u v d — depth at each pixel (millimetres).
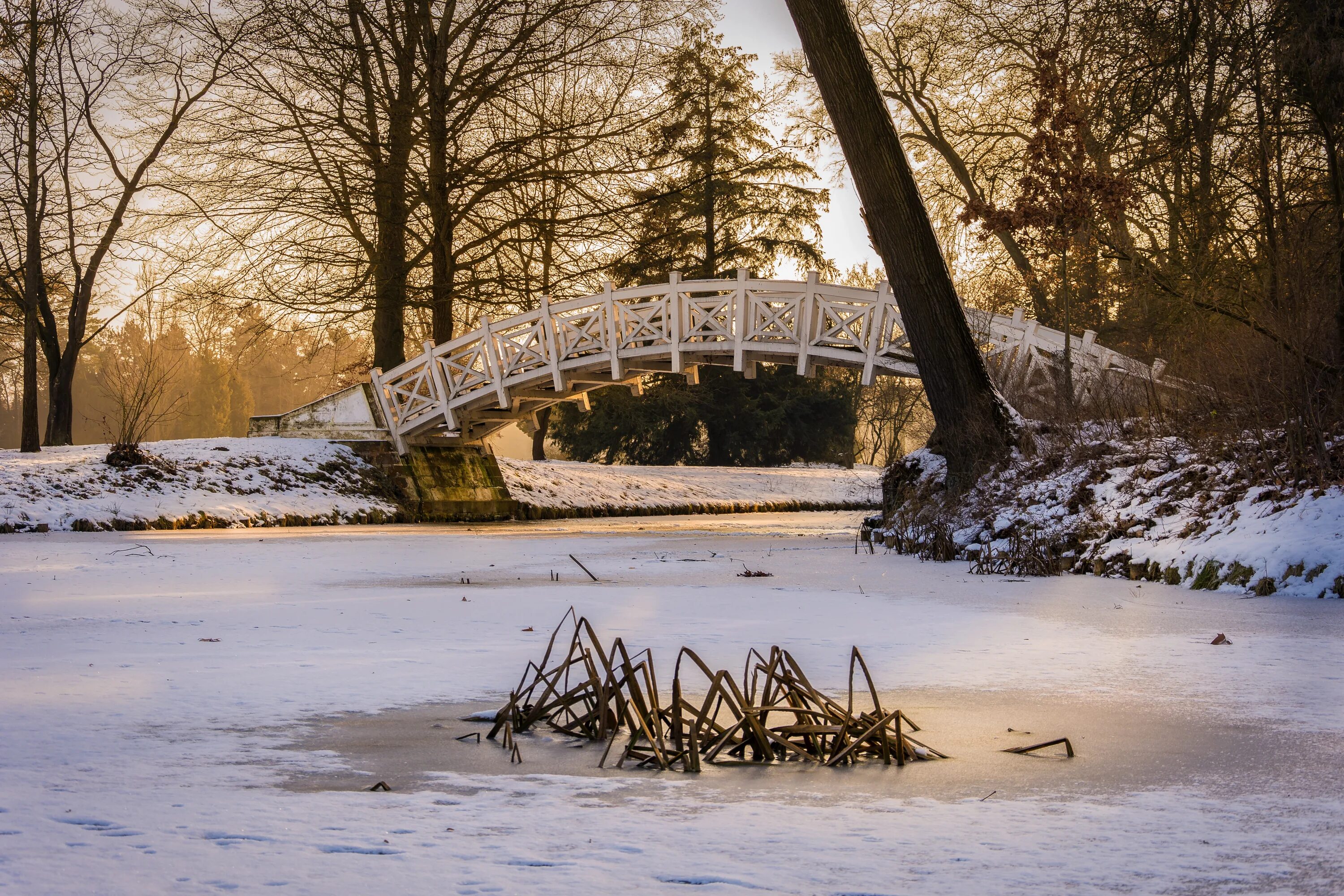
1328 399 13750
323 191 32312
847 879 3002
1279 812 3736
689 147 49812
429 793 3982
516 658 7195
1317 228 15812
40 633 8430
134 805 3758
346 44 31406
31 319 30000
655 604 10328
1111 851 3283
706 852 3262
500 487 35531
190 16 32344
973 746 4812
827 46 18031
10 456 28047
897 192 18219
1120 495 15148
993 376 20656
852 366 26875
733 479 46469
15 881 2932
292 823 3562
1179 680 6426
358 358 52250
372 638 8109
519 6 33156
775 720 5328
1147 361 21594
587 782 4176
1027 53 27109
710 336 29062
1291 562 11359
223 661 7070
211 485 28547
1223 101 17875
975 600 10789
